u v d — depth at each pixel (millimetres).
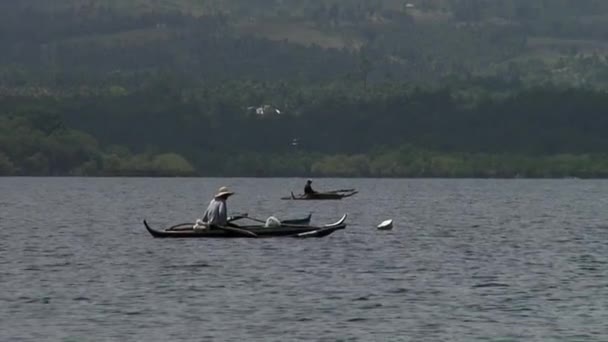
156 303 168250
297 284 186250
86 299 171625
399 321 155875
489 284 187625
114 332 149000
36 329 150500
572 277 196500
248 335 147500
